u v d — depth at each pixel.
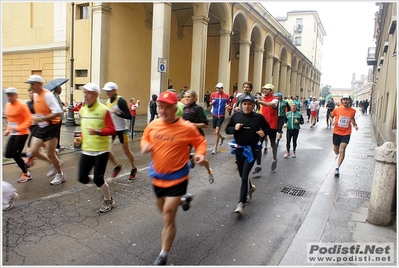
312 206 4.76
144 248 3.44
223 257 3.30
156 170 3.11
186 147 3.13
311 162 8.08
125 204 4.69
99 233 3.75
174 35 21.94
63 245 3.44
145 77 19.08
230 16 19.95
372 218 4.09
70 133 11.62
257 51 26.28
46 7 18.64
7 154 5.47
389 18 11.51
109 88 5.31
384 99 11.05
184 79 23.52
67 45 17.72
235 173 6.75
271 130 6.81
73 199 4.84
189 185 5.76
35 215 4.19
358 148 10.19
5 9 20.50
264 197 5.21
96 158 4.16
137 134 12.01
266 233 3.88
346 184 6.00
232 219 4.27
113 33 16.56
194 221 4.18
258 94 10.28
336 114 6.73
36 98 5.11
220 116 8.79
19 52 20.05
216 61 29.05
